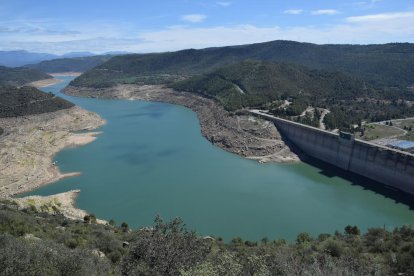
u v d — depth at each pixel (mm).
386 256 56719
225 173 146500
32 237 58156
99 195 122875
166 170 148625
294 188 131375
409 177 126500
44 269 33906
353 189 131125
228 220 105688
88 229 76250
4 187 126438
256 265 33156
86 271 36938
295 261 40156
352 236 78688
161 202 117688
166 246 33281
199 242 35219
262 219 106562
